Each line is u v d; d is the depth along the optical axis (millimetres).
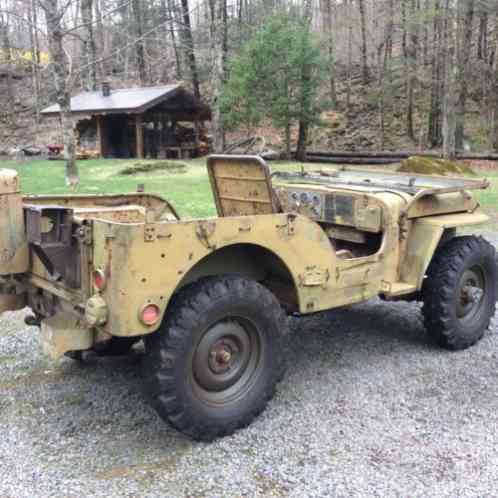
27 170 18281
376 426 3664
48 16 12242
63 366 4523
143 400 3990
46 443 3465
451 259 4699
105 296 3160
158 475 3166
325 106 22781
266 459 3316
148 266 3125
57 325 3414
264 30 21828
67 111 13133
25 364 4555
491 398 4043
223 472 3193
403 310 5902
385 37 29391
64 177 16016
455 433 3582
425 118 29359
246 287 3510
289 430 3619
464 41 22922
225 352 3512
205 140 26797
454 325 4770
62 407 3885
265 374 3668
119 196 4715
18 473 3168
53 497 2971
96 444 3461
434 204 4750
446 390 4160
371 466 3240
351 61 35031
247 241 3512
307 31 22266
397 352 4844
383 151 25547
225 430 3514
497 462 3279
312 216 4891
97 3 19875
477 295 4820
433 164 16500
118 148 25109
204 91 32125
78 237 3281
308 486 3068
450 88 20625
